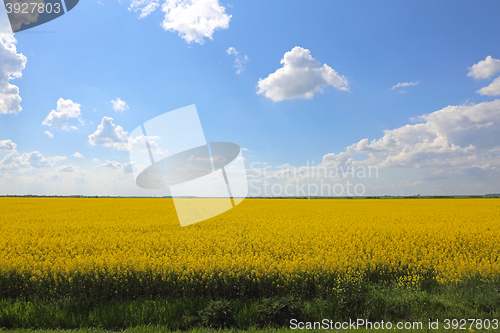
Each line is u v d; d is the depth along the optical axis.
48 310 5.86
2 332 5.18
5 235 12.85
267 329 5.25
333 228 14.77
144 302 6.28
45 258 8.95
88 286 6.68
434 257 8.97
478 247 10.61
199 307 5.93
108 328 5.44
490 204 38.84
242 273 6.71
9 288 6.66
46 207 30.31
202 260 7.51
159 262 7.35
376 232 13.66
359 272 7.13
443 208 30.39
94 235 12.77
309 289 6.76
